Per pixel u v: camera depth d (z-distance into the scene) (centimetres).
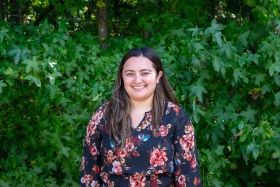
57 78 282
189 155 198
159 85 206
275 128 292
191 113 284
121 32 419
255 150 275
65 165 298
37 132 315
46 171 322
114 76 284
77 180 311
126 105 197
